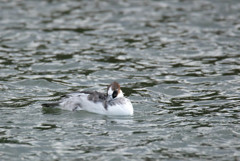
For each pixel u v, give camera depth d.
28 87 17.61
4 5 29.34
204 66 20.52
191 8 29.27
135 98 16.88
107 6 29.59
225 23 26.45
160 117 15.02
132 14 28.08
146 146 12.79
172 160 11.98
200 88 17.91
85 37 24.19
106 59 21.20
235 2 30.28
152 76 19.28
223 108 15.77
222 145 12.91
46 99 16.44
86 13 28.16
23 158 11.99
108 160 11.94
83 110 15.50
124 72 19.70
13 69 19.58
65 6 29.50
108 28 25.64
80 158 12.02
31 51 22.03
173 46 23.06
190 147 12.77
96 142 13.01
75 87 17.81
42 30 25.06
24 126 14.02
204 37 24.39
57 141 13.03
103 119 14.80
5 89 17.27
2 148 12.52
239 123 14.41
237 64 20.70
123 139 13.24
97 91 16.50
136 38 24.19
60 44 23.09
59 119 14.73
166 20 27.03
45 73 19.34
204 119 14.80
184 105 16.16
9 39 23.58
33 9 28.72
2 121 14.34
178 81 18.72
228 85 18.17
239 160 11.97
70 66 20.22
